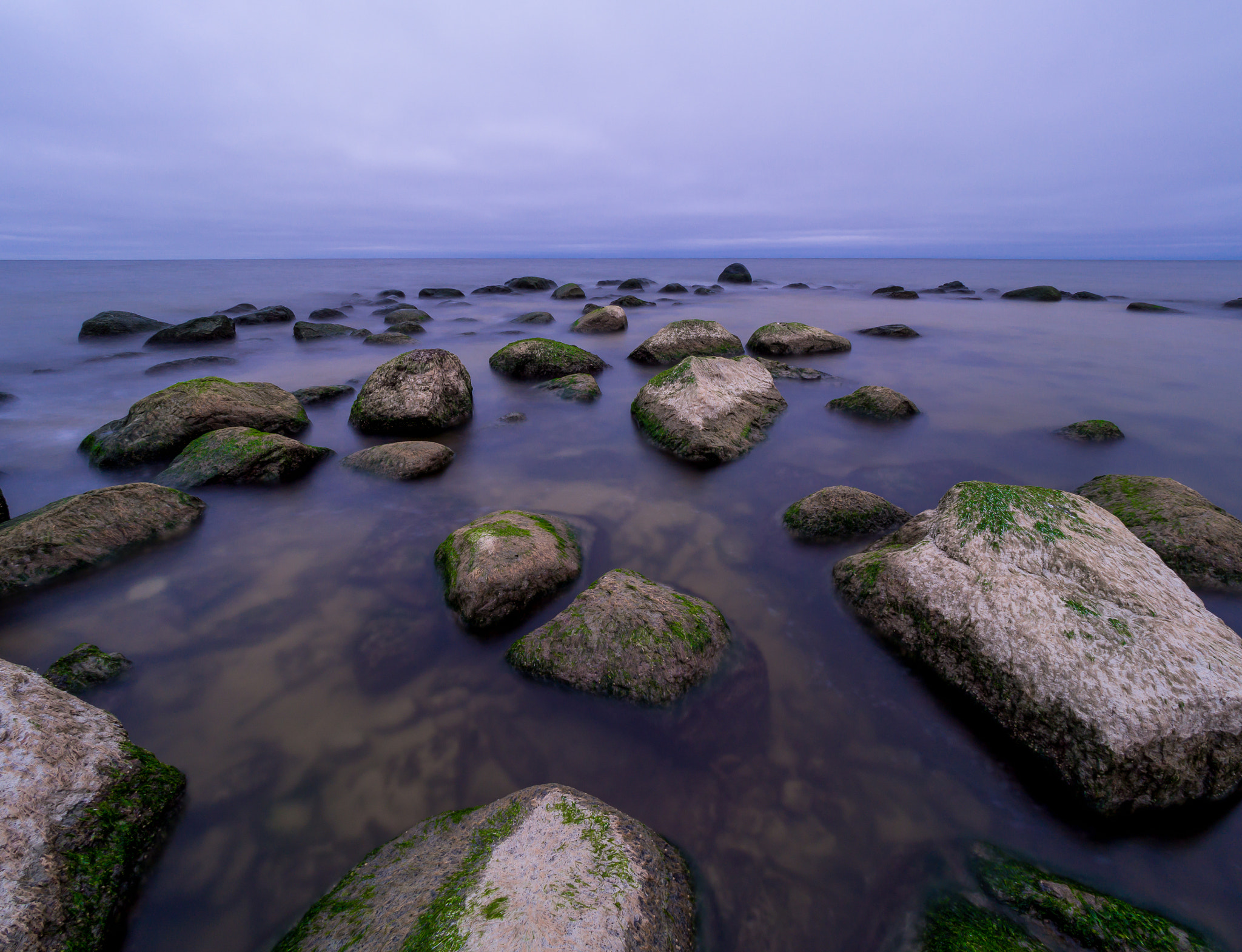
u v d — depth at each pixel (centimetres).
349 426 1127
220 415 967
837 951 309
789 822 376
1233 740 371
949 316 2706
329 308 2873
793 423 1132
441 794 396
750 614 570
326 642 532
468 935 254
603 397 1325
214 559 666
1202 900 330
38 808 312
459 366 1165
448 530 734
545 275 6028
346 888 317
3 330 2241
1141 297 3603
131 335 2098
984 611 450
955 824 373
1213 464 955
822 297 3606
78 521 635
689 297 3566
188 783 396
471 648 514
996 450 1007
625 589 510
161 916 326
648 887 295
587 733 434
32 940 277
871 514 684
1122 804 363
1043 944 297
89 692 466
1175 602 437
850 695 472
